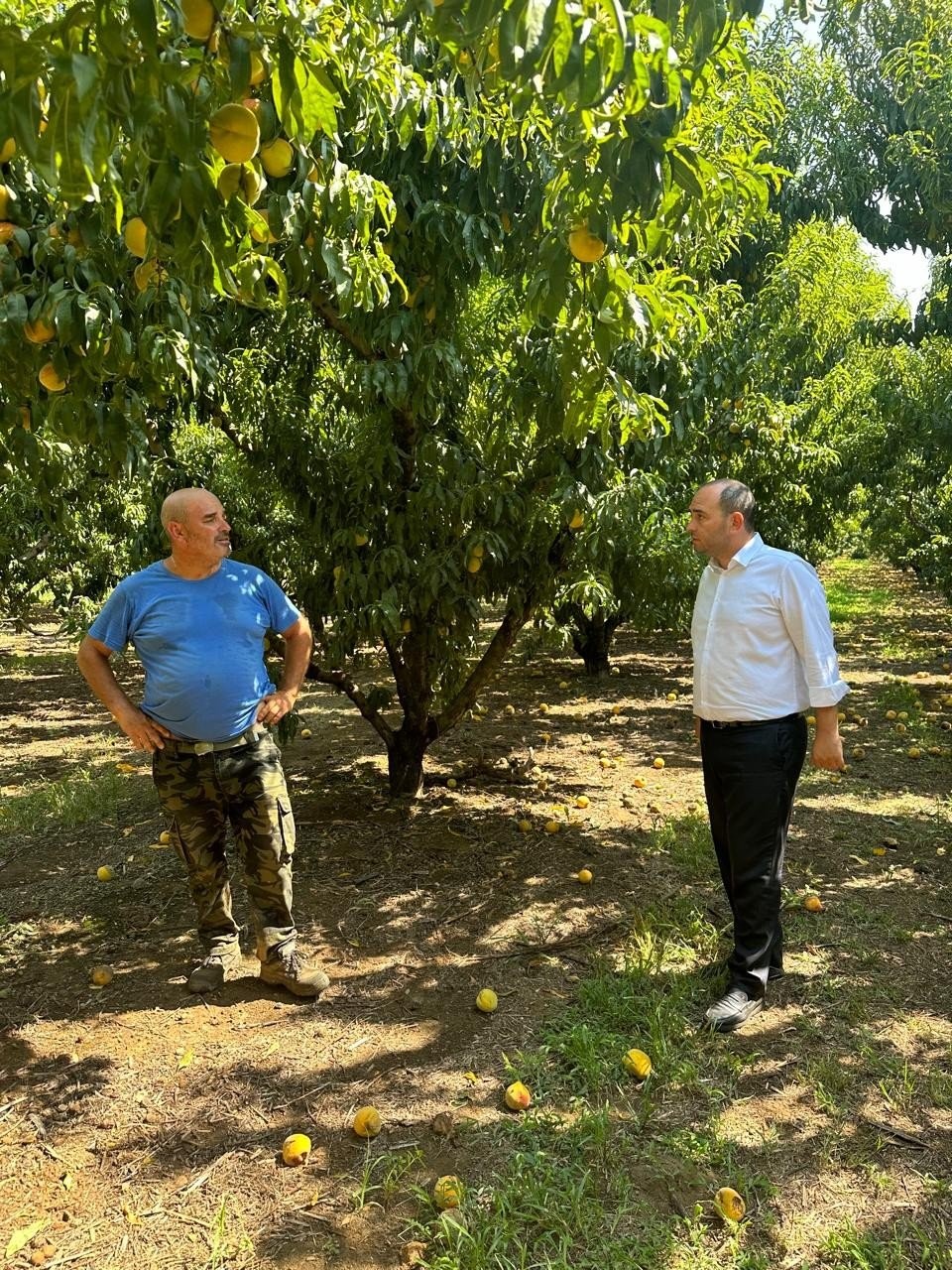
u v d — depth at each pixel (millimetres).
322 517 4926
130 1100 2896
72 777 6734
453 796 5891
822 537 10906
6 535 8766
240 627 3309
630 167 1644
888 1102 2814
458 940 3939
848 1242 2271
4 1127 2787
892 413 9203
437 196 3887
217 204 1514
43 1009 3467
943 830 5168
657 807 5660
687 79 1588
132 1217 2412
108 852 5117
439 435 4863
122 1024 3348
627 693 9766
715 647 3221
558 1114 2775
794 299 8914
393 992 3527
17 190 2525
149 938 4047
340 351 4926
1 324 2359
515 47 1211
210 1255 2281
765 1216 2385
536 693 9812
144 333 2697
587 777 6414
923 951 3775
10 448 2949
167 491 5094
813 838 5055
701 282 6016
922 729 7621
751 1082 2928
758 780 3199
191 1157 2643
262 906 3504
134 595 3250
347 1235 2336
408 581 4746
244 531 5352
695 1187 2488
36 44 1256
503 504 4570
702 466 7652
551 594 5039
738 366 6090
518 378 4312
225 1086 2953
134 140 1364
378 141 3678
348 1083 2955
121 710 3271
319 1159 2617
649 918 3988
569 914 4152
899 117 9484
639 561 5598
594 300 2193
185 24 1435
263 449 4965
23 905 4441
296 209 2609
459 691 5668
